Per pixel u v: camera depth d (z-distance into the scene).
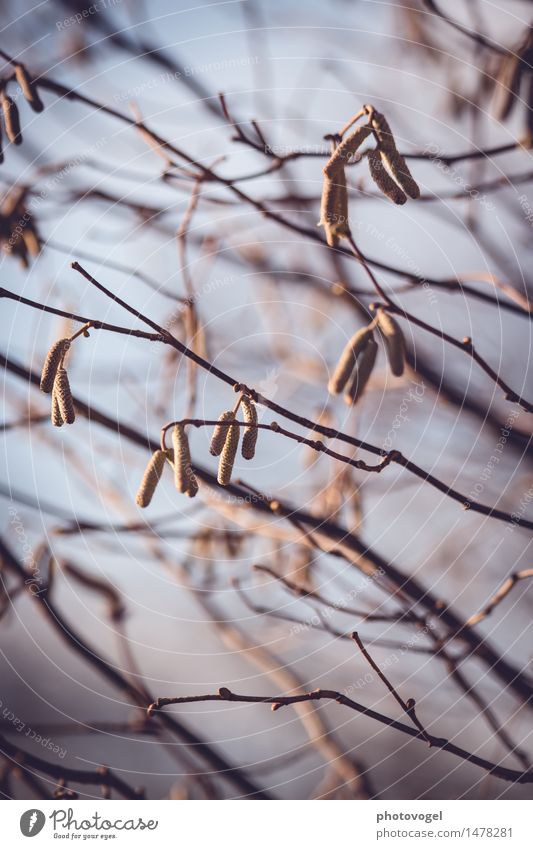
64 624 1.01
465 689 0.95
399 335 0.88
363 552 0.98
